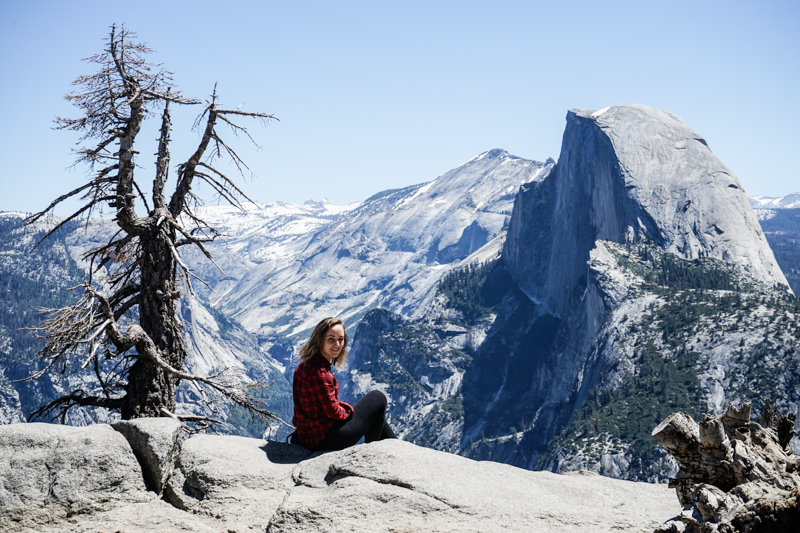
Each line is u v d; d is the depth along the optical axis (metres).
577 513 4.94
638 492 5.71
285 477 5.68
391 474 5.19
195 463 5.70
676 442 4.34
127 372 14.92
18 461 5.17
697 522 4.00
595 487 5.70
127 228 14.74
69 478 5.22
